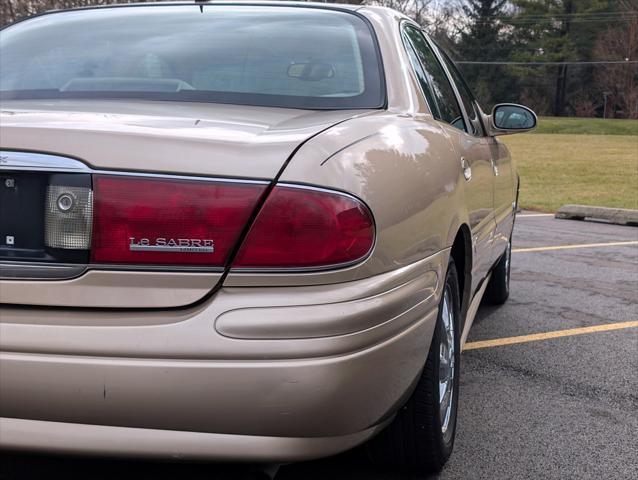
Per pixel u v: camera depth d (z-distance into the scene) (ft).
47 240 6.35
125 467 8.78
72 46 9.69
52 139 6.32
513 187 17.20
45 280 6.33
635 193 57.31
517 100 262.26
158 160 6.28
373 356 6.49
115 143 6.32
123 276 6.26
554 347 15.03
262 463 6.33
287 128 7.00
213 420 6.11
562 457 9.94
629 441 10.50
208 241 6.23
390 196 7.00
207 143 6.37
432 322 7.76
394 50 9.72
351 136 7.11
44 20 10.75
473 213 10.76
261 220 6.25
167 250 6.23
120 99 8.27
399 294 6.89
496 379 13.05
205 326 6.11
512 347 15.01
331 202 6.37
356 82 8.88
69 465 8.87
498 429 10.84
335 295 6.32
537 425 11.01
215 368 6.03
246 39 9.52
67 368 6.06
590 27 241.96
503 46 248.93
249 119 7.36
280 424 6.16
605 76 250.78
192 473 8.59
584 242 30.50
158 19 10.26
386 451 8.73
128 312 6.26
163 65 9.03
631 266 24.49
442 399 9.15
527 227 36.22
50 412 6.16
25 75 9.13
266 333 6.10
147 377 6.02
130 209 6.24
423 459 8.77
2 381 6.14
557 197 54.08
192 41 9.53
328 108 8.38
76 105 7.82
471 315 12.13
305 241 6.29
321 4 10.65
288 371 6.07
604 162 92.02
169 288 6.24
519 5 242.17
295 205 6.29
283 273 6.26
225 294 6.24
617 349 14.92
